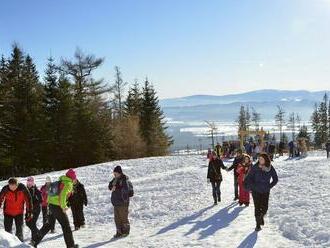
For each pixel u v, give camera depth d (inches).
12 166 1898.4
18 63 2274.9
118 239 502.6
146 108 2652.6
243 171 642.8
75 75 2284.7
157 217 630.5
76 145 2026.3
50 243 506.6
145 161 1584.6
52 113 2015.3
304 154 1801.2
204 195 778.2
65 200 442.3
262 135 1734.7
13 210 479.2
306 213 510.9
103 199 823.1
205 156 1696.6
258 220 466.9
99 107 2347.4
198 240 442.9
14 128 1927.9
